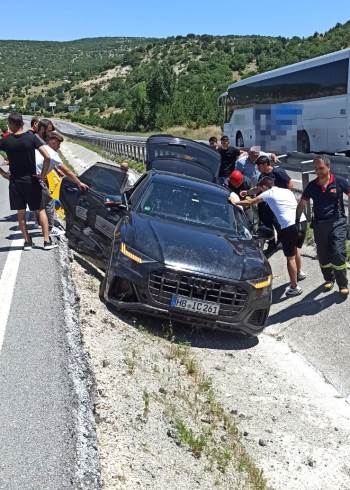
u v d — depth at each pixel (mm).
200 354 6570
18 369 4707
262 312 6859
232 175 10031
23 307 6055
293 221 8383
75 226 8984
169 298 6457
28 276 7094
